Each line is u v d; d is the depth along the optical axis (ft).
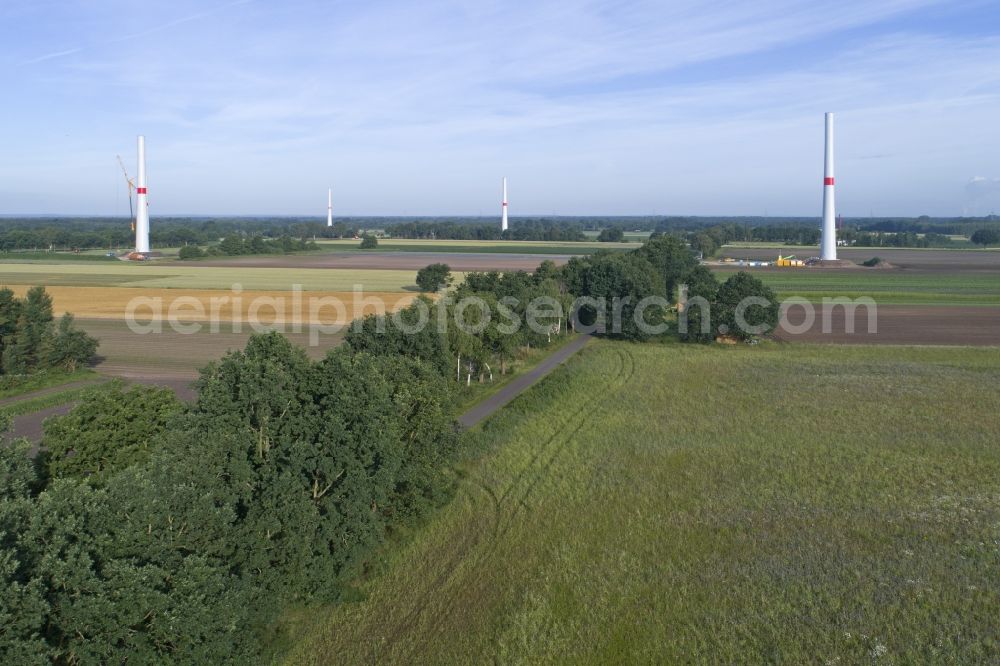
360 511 112.27
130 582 77.56
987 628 100.89
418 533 131.23
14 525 77.15
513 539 128.16
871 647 97.35
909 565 117.50
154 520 84.69
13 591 69.41
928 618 103.24
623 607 107.34
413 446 132.05
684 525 132.67
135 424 133.28
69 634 77.71
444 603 109.09
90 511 81.97
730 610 106.32
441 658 96.63
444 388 152.46
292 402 111.75
